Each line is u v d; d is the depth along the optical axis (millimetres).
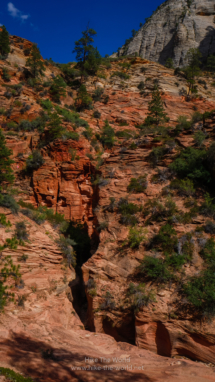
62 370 8234
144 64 63781
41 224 20375
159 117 42312
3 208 17250
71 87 53625
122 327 13680
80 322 15336
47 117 35219
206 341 11367
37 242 16625
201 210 16656
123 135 40438
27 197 29562
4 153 18797
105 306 14055
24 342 10078
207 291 12133
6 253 14352
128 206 18078
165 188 18438
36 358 8734
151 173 20234
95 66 56781
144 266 14484
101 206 19656
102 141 37469
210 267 13492
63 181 30594
